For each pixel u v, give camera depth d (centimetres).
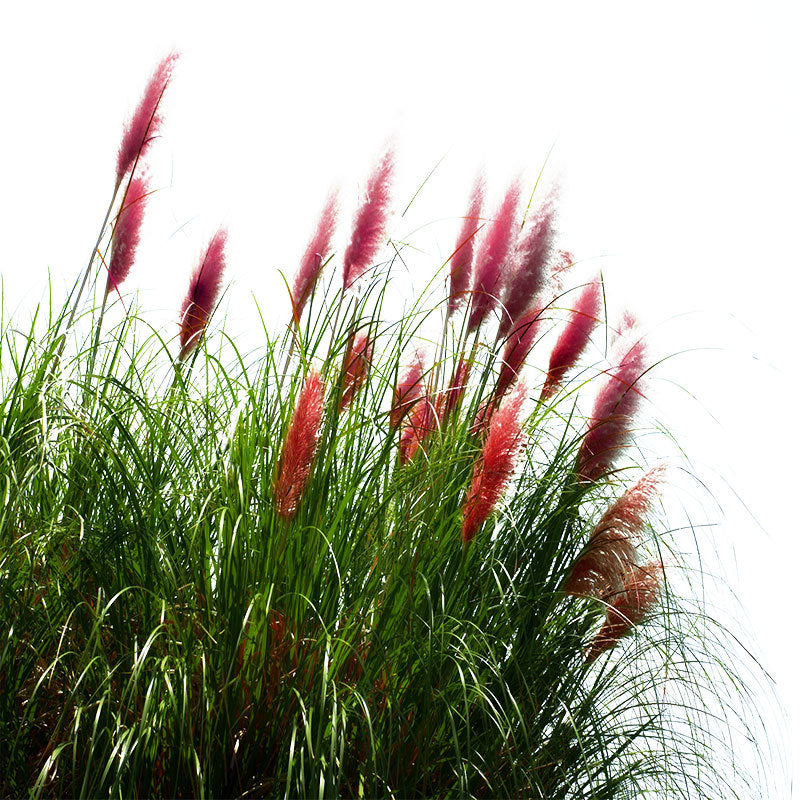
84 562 302
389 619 300
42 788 276
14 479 291
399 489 315
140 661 256
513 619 311
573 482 327
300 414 278
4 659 272
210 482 307
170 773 271
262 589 286
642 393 326
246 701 284
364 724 274
